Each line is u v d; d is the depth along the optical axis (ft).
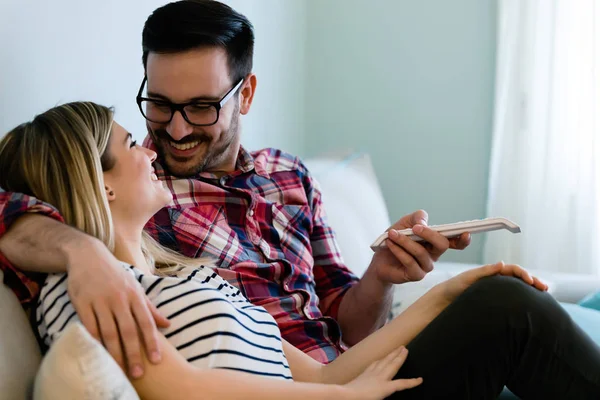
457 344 4.31
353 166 8.72
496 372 4.31
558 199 9.80
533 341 4.26
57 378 2.95
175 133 5.37
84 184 3.91
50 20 5.42
